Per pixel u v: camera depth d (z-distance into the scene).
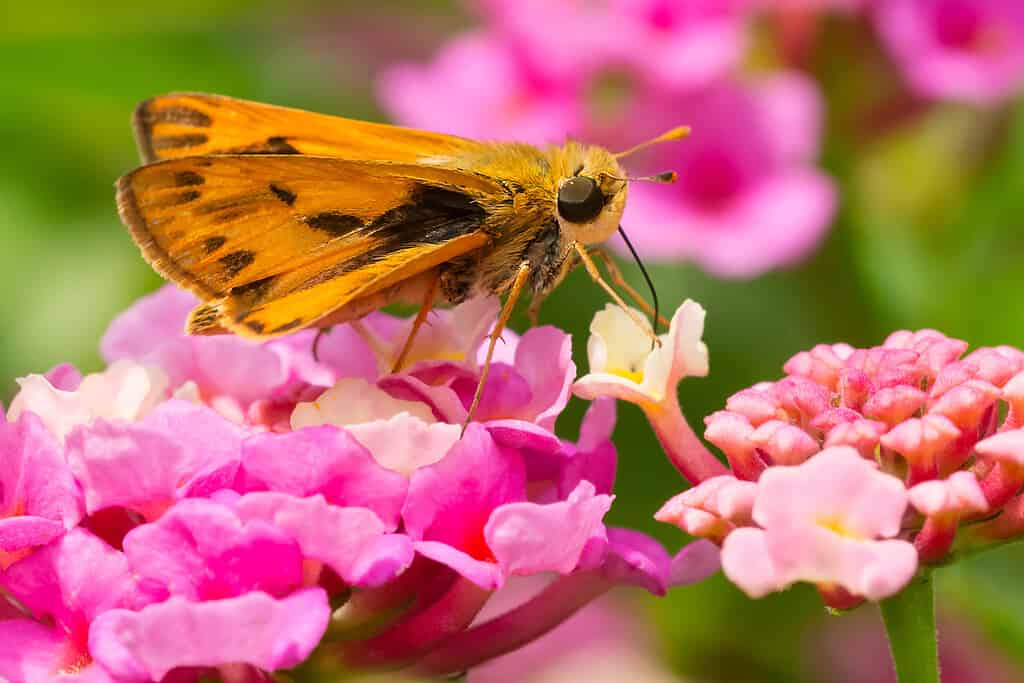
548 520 0.16
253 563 0.16
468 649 0.17
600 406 0.17
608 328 0.17
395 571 0.16
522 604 0.17
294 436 0.16
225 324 0.17
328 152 0.18
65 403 0.17
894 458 0.16
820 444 0.17
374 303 0.17
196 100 0.18
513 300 0.17
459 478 0.16
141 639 0.16
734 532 0.16
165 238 0.17
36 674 0.16
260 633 0.16
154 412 0.16
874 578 0.16
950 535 0.16
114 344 0.18
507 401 0.17
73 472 0.16
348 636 0.17
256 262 0.17
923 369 0.17
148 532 0.16
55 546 0.16
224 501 0.16
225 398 0.17
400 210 0.17
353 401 0.17
